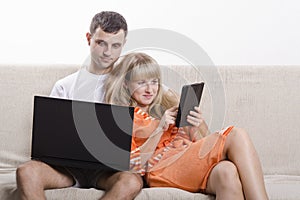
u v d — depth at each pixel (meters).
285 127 2.36
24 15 2.73
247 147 1.91
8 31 2.73
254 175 1.85
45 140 1.90
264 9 2.74
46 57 2.75
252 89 2.39
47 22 2.74
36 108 1.89
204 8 2.76
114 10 2.75
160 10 2.75
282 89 2.39
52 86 2.38
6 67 2.39
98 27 1.96
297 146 2.35
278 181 2.17
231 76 2.40
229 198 1.78
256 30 2.75
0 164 2.33
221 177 1.81
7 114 2.36
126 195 1.81
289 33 2.74
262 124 2.37
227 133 1.97
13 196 1.90
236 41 2.75
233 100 2.38
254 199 1.81
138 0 2.75
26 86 2.38
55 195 1.85
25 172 1.83
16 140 2.35
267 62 2.75
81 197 1.84
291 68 2.41
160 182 1.96
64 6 2.74
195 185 1.93
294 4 2.73
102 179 1.93
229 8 2.75
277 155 2.35
